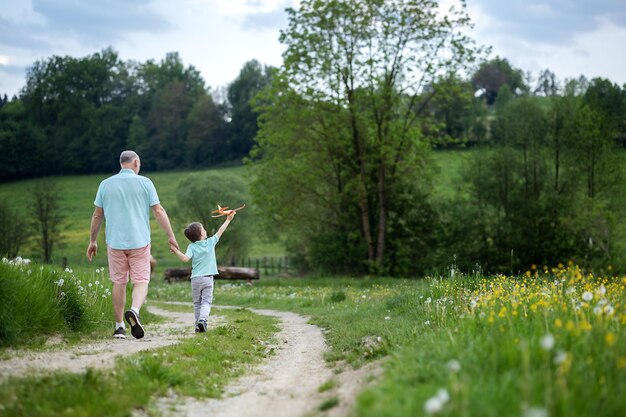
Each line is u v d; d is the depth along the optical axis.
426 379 4.38
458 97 36.56
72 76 127.44
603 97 54.06
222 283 35.34
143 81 146.25
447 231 37.94
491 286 9.74
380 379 4.93
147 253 8.39
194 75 161.00
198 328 9.44
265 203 37.12
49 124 123.25
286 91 35.38
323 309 16.44
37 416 4.20
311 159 36.44
